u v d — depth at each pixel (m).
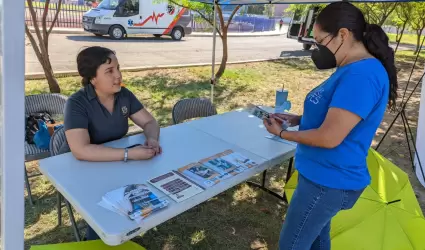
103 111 2.02
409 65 12.01
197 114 3.10
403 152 4.36
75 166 1.77
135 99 2.27
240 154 2.06
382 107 1.36
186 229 2.63
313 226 1.53
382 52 1.33
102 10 12.10
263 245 2.52
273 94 6.72
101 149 1.83
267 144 2.25
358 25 1.33
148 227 1.36
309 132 1.40
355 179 1.43
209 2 4.55
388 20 13.70
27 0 5.00
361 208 2.06
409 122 5.61
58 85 5.55
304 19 13.45
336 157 1.40
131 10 12.30
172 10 13.10
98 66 1.88
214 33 4.43
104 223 1.31
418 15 12.45
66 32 12.87
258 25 23.11
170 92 6.21
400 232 1.93
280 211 2.94
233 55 11.37
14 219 1.23
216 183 1.68
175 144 2.16
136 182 1.64
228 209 2.92
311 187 1.48
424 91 3.67
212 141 2.25
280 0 3.92
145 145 2.05
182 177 1.72
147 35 14.44
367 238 1.92
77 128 1.88
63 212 2.67
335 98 1.31
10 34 1.03
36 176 3.11
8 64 1.05
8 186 1.17
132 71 7.62
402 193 2.18
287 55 12.32
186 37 15.01
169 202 1.47
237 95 6.47
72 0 21.48
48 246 1.58
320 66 1.48
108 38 12.41
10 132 1.12
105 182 1.63
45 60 5.33
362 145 1.40
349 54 1.37
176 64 8.75
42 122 2.69
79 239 2.21
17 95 1.09
